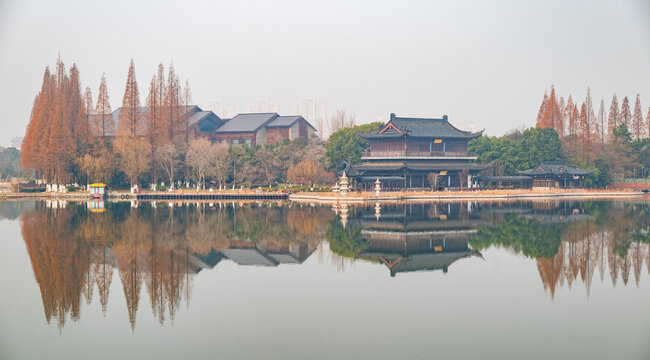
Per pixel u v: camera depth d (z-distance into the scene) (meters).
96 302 48.12
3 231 83.88
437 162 166.75
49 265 60.97
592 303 46.78
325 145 185.50
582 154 197.25
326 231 84.62
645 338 39.09
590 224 92.50
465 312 44.44
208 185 175.88
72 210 115.75
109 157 156.00
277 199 148.38
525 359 35.88
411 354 36.69
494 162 182.88
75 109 172.62
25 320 43.84
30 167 170.00
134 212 111.62
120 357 37.12
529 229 86.81
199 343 38.97
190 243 73.94
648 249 69.19
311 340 39.03
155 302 47.84
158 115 175.25
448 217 102.50
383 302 47.03
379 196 140.12
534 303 46.69
